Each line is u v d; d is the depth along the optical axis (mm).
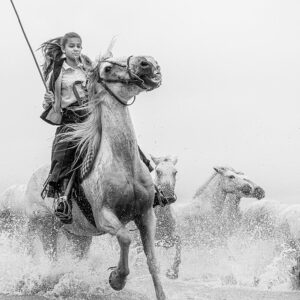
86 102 9656
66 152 9484
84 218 9609
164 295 9070
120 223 8953
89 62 9445
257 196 14680
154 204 9789
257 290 11359
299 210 13141
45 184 9859
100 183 9055
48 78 10133
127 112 9234
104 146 9156
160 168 13156
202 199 14867
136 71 8930
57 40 10070
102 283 10297
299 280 11820
